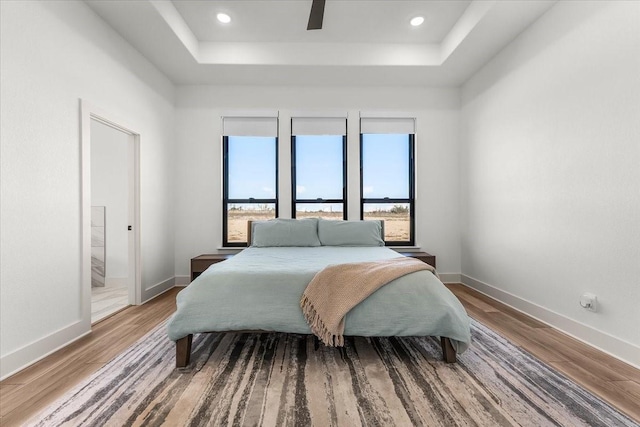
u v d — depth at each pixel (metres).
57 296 2.04
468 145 3.81
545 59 2.50
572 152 2.23
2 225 1.70
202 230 3.96
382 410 1.36
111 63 2.68
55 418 1.30
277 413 1.33
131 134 3.10
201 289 1.82
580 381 1.60
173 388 1.53
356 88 4.01
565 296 2.30
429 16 2.94
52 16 2.04
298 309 1.79
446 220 4.04
